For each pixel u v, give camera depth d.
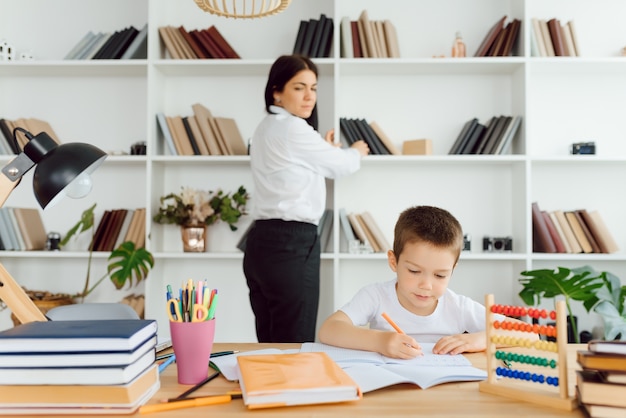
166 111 3.24
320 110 3.19
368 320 1.55
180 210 3.00
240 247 3.10
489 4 3.18
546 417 0.83
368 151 2.95
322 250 3.08
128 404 0.84
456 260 1.38
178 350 1.00
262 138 2.50
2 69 3.11
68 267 3.26
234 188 3.23
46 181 1.02
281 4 1.90
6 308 3.21
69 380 0.84
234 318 3.25
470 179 3.21
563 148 3.19
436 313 1.53
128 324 0.94
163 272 3.24
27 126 3.10
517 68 3.06
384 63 2.95
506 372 0.96
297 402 0.86
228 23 3.22
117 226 3.09
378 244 3.03
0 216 3.03
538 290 2.48
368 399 0.91
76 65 3.02
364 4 3.21
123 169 3.25
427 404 0.88
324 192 2.58
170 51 3.05
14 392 0.84
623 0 3.16
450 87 3.21
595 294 2.47
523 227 2.96
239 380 0.98
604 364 0.80
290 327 2.43
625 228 3.18
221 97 3.23
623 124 3.18
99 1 3.25
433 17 3.20
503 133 2.99
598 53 3.16
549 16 3.18
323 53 3.02
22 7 3.27
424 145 3.00
